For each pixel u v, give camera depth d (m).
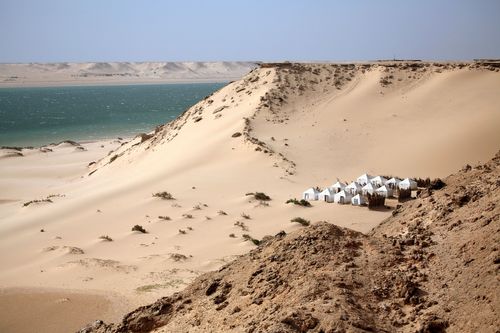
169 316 16.45
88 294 33.47
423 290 13.72
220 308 15.34
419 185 52.50
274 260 16.38
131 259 39.78
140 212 50.69
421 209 19.92
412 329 12.46
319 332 12.14
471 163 58.56
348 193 49.22
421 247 15.87
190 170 64.06
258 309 14.20
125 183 64.00
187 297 17.09
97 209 53.38
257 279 15.80
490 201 16.86
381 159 63.53
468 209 17.41
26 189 72.75
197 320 15.28
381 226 21.75
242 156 65.44
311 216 45.50
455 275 13.77
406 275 14.38
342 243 16.17
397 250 15.74
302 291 13.88
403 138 68.69
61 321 30.19
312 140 70.19
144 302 31.30
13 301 33.28
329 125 75.38
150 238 43.84
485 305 12.15
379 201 47.06
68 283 35.66
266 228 43.62
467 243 14.87
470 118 69.75
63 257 40.56
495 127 65.19
